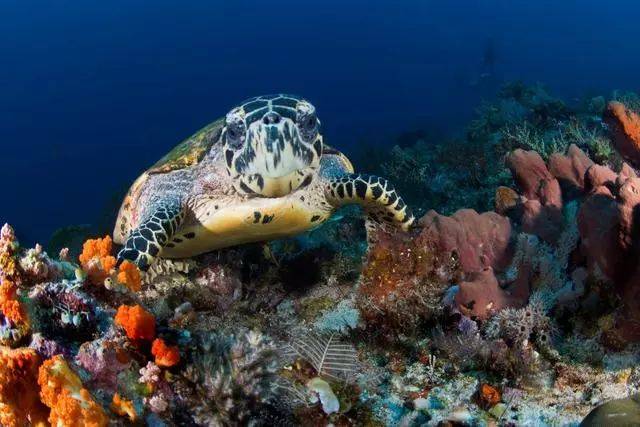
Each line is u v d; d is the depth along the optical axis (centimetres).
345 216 105
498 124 170
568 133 124
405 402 54
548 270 61
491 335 58
